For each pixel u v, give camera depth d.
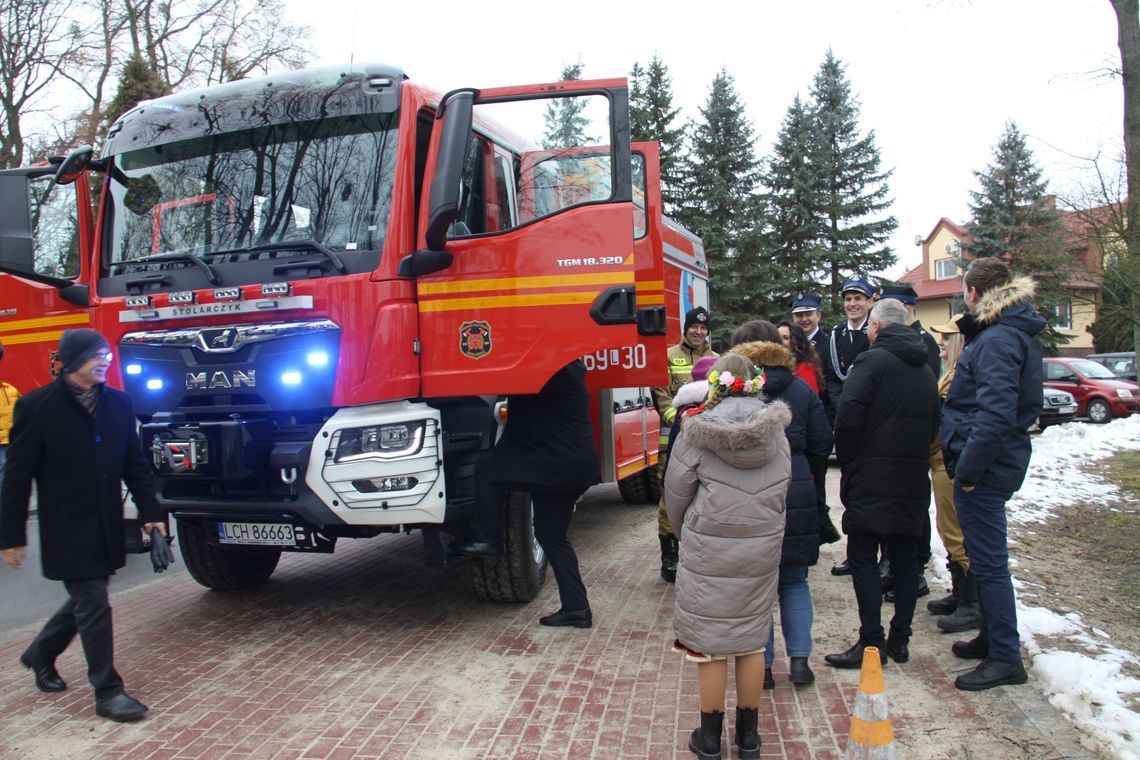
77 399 4.09
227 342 4.97
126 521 5.21
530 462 5.17
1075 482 10.70
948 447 4.43
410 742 3.83
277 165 5.23
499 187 5.77
